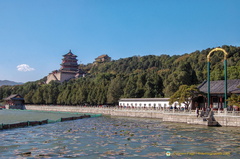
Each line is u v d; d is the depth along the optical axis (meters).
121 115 95.19
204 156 27.88
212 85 74.25
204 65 156.12
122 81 124.06
